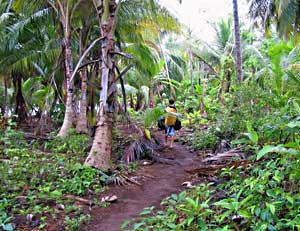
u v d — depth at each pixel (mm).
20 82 18109
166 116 10406
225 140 9070
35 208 4871
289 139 5352
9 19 13523
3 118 11281
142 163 8148
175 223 3922
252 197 3902
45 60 14406
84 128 12430
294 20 12539
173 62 20156
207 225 3619
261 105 8719
